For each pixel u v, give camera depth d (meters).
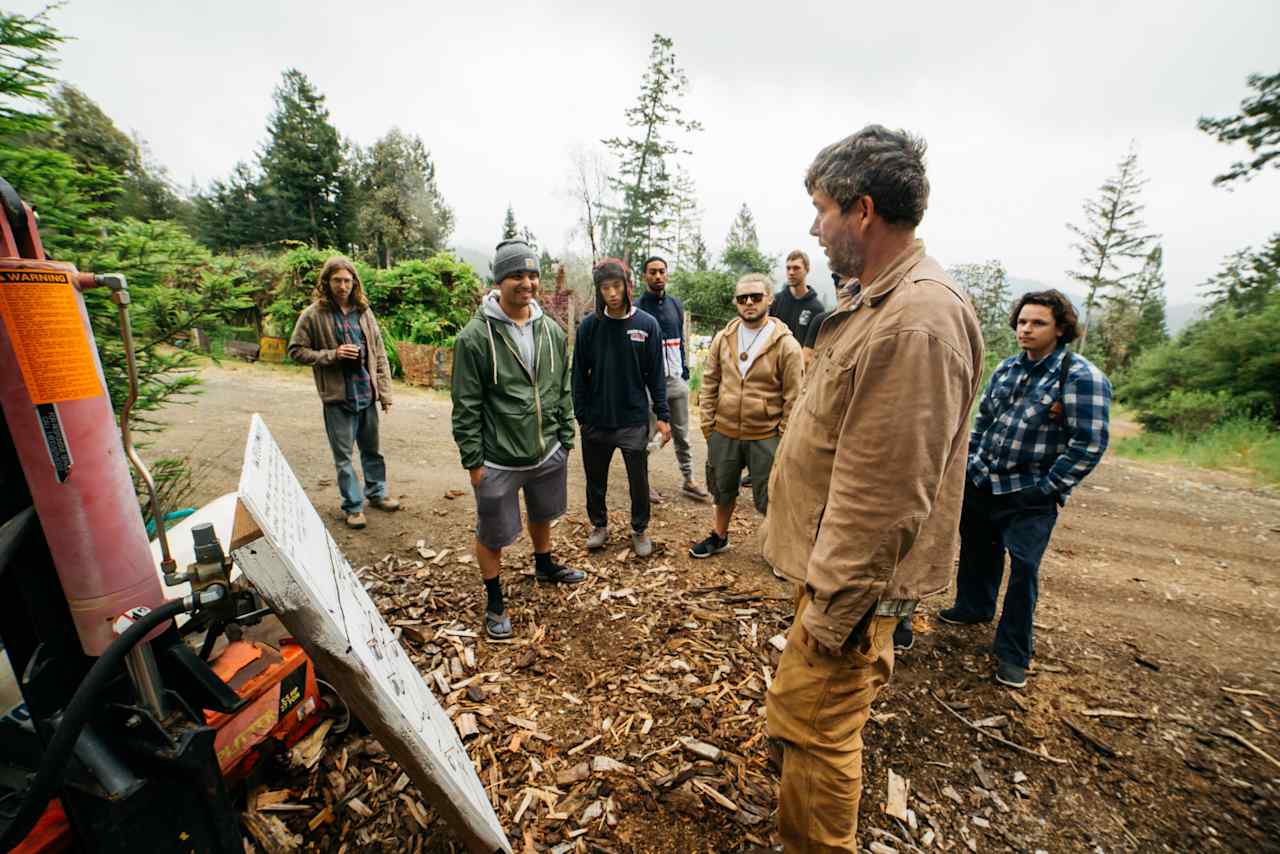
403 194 44.34
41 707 1.14
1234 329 11.85
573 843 1.83
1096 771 2.17
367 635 1.64
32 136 2.47
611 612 3.17
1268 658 2.95
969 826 1.95
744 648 2.85
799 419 1.66
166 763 1.16
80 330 1.09
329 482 5.11
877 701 2.51
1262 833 1.93
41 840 1.23
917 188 1.38
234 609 1.27
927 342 1.27
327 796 1.89
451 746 1.83
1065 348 2.59
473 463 2.74
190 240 2.94
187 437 6.19
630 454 3.72
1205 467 8.46
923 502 1.30
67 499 1.07
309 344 4.00
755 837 1.86
